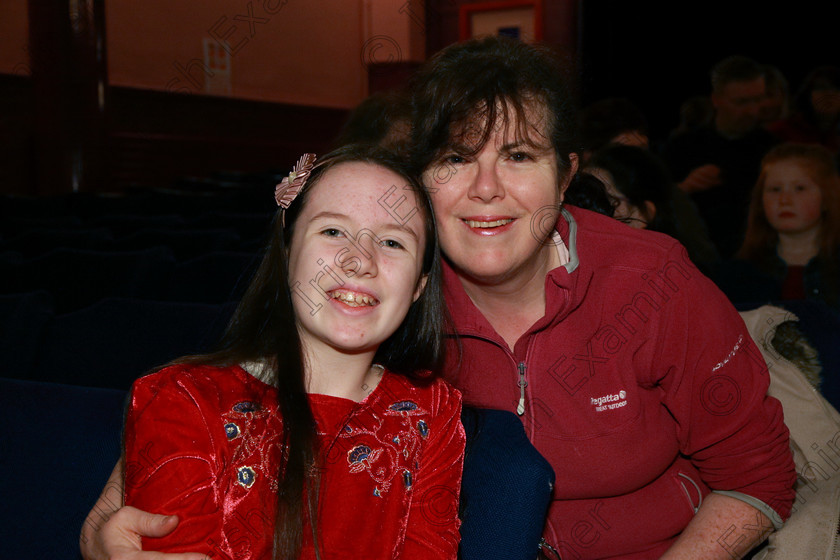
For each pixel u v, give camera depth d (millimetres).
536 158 1169
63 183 7469
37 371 1736
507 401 1324
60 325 1776
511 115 1142
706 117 4316
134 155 8352
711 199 3912
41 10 7270
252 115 9977
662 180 1957
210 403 1070
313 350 1166
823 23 7867
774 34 8008
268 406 1104
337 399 1145
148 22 8727
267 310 1182
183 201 5793
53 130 7426
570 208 1428
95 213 5645
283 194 1176
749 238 2705
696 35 8047
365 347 1136
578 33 8008
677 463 1400
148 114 8750
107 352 1721
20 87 7547
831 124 4125
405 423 1176
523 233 1185
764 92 4074
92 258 2545
